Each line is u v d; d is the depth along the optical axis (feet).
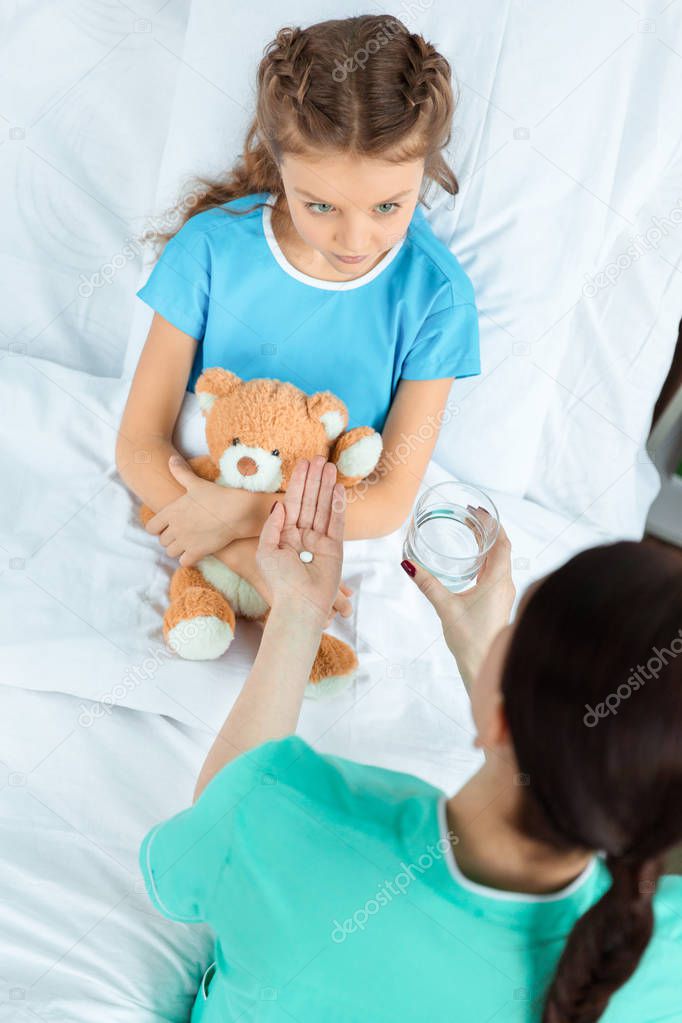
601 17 4.03
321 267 3.88
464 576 3.49
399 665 3.74
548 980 1.86
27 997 2.79
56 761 3.30
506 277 4.36
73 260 4.71
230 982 2.24
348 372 4.05
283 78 3.17
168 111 4.71
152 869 2.18
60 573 3.68
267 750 2.04
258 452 3.60
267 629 2.72
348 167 3.20
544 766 1.56
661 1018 1.93
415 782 2.04
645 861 1.64
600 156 4.23
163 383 4.00
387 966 1.91
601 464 4.71
